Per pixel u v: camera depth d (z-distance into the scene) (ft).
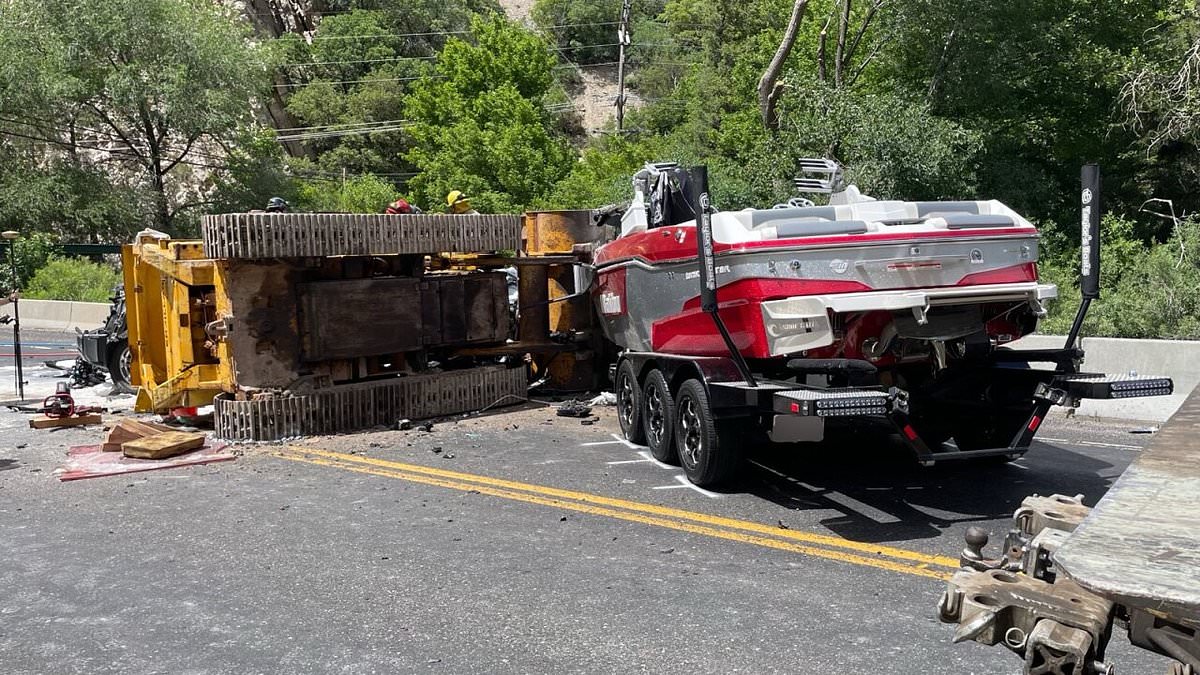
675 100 216.13
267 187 151.74
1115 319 49.60
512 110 164.14
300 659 14.29
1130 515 6.11
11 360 55.67
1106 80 77.46
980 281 22.74
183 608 16.47
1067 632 7.00
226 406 30.50
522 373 37.93
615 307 31.07
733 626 15.29
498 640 14.89
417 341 33.94
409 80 230.89
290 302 31.40
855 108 69.00
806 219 22.68
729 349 21.81
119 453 29.14
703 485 24.23
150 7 133.18
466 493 24.14
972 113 77.82
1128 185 81.05
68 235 134.82
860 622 15.39
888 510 22.12
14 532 21.21
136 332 35.58
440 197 165.37
